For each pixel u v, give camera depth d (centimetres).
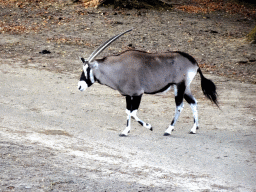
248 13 3522
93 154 834
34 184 631
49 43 2272
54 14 2870
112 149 882
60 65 1881
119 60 984
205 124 1151
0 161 718
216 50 2344
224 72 1930
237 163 827
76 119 1126
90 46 2272
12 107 1190
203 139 999
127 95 1004
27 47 2167
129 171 744
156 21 2906
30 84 1520
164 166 789
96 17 2870
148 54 1009
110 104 1334
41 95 1374
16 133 932
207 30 2786
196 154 878
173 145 941
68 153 822
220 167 800
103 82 987
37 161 745
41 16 2806
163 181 703
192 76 1044
